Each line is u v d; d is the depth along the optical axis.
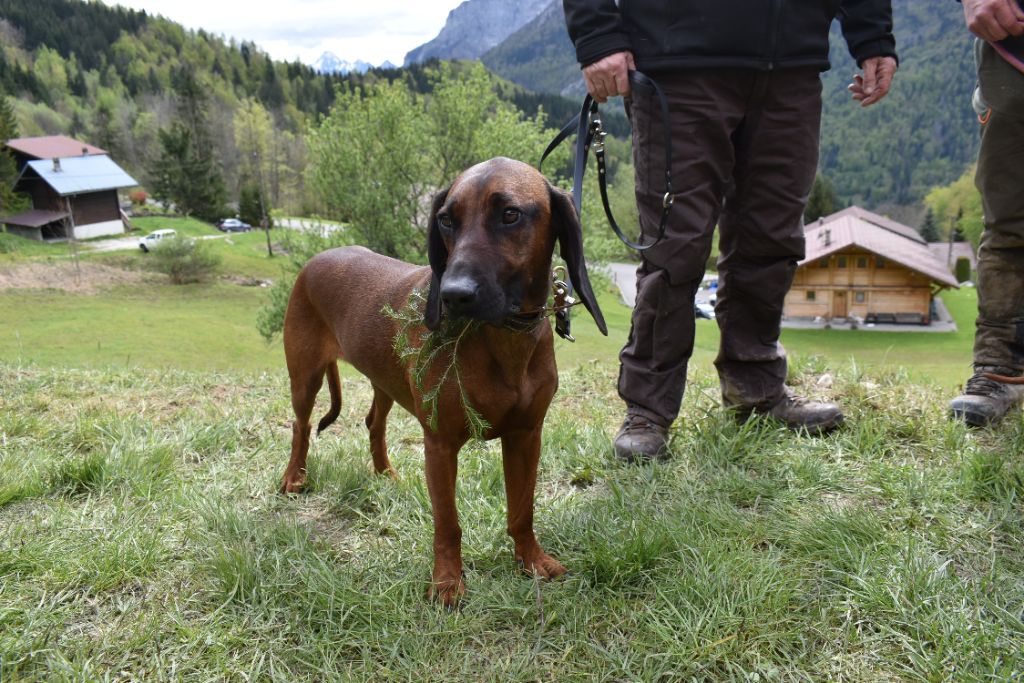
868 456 3.33
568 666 2.16
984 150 3.37
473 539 2.84
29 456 3.72
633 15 3.08
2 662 2.21
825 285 38.50
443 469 2.44
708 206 3.19
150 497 3.29
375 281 2.92
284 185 87.44
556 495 3.24
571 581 2.50
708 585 2.37
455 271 1.98
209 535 2.90
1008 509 2.70
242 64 130.88
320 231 22.09
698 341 27.91
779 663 2.11
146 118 90.62
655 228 3.19
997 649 2.07
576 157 2.98
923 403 3.88
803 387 4.43
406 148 21.09
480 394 2.29
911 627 2.17
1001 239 3.42
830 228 43.50
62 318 29.67
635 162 3.25
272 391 5.26
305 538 2.85
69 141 60.31
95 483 3.41
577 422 4.09
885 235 42.22
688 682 2.07
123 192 79.31
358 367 2.98
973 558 2.52
